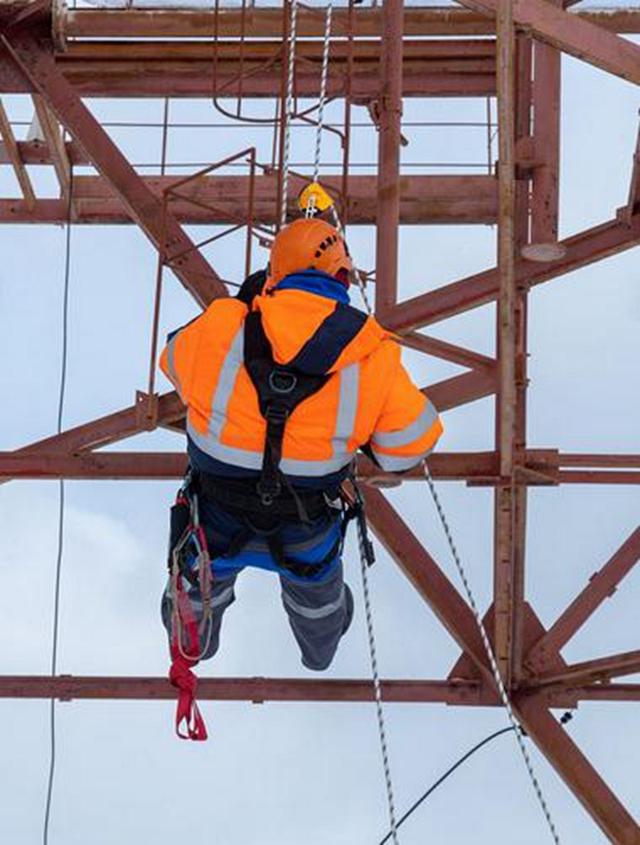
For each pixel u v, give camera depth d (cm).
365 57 1841
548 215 1582
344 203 1356
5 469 1512
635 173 1422
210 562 830
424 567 1614
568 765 1586
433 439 802
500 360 1399
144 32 1820
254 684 1645
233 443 788
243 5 1495
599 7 1847
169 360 793
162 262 1516
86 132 1598
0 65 1639
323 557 842
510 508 1487
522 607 1579
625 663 1564
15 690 1653
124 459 1516
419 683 1639
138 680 1658
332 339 772
